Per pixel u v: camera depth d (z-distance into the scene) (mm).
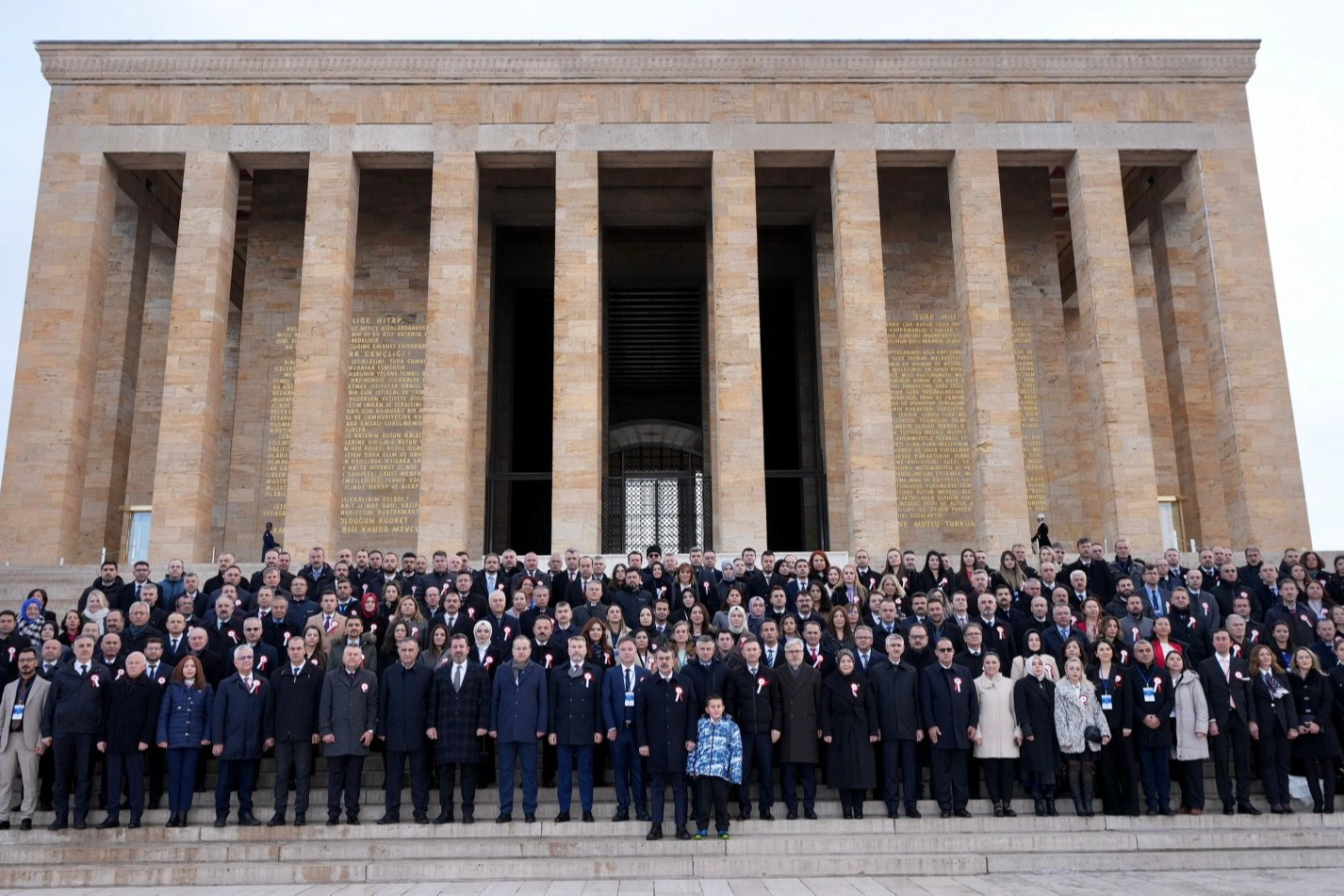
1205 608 16250
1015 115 29766
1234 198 29531
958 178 29375
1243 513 27859
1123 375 28406
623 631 15391
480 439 31000
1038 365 32031
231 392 35750
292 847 12906
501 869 12336
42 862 12688
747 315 28391
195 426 27578
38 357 27953
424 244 32250
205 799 14625
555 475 27312
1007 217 33000
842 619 15219
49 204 28812
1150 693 14023
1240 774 14172
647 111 29516
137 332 32625
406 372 31312
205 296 28281
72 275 28422
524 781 13781
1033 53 29969
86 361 28359
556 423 27641
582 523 27062
